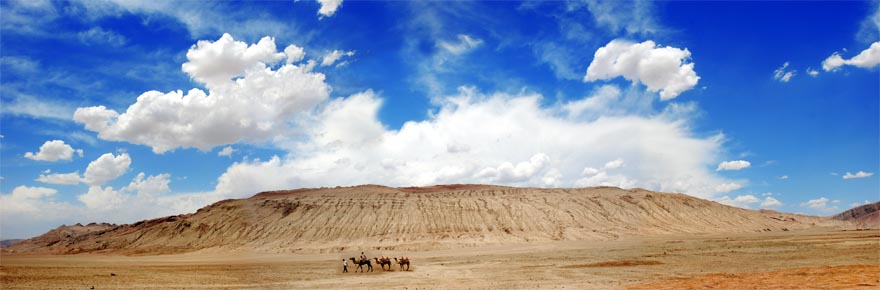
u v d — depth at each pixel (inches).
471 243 4832.7
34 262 3287.4
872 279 1248.8
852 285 1171.3
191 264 2989.7
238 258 3976.4
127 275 2028.8
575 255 2910.9
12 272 2047.2
